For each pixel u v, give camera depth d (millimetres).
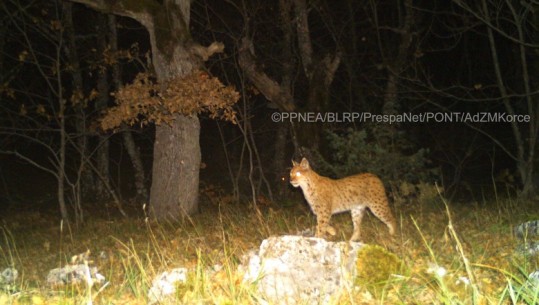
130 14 15891
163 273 7523
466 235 10227
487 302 5887
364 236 11617
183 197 16562
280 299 6316
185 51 15844
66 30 19734
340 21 23812
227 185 26484
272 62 23406
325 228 11453
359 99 24188
